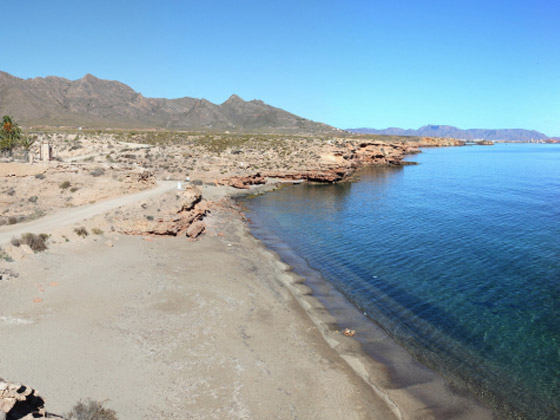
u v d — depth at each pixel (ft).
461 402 51.78
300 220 162.40
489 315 75.92
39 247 83.56
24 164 139.54
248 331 65.72
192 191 155.63
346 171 304.71
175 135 425.69
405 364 60.13
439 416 49.19
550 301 81.66
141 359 53.06
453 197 221.05
